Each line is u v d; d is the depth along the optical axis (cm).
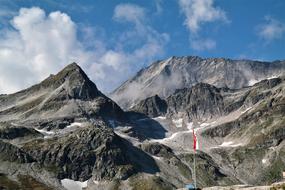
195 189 12575
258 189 17688
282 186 15362
